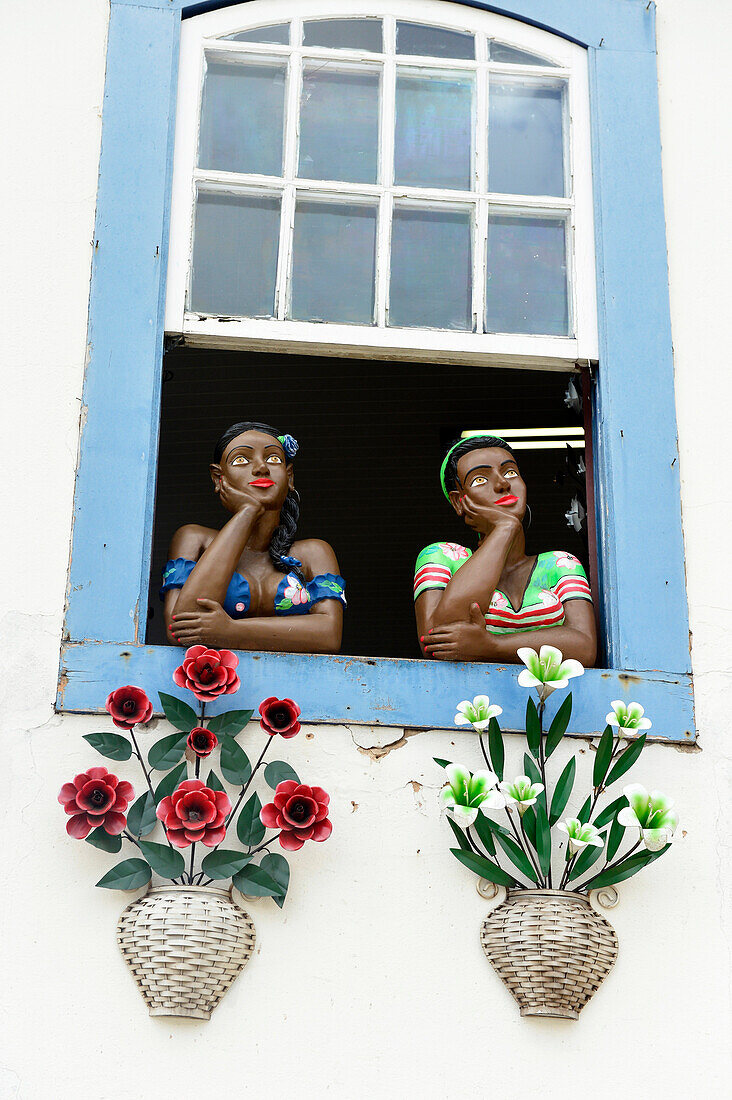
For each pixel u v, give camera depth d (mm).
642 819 2764
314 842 2875
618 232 3504
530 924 2732
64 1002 2688
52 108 3439
